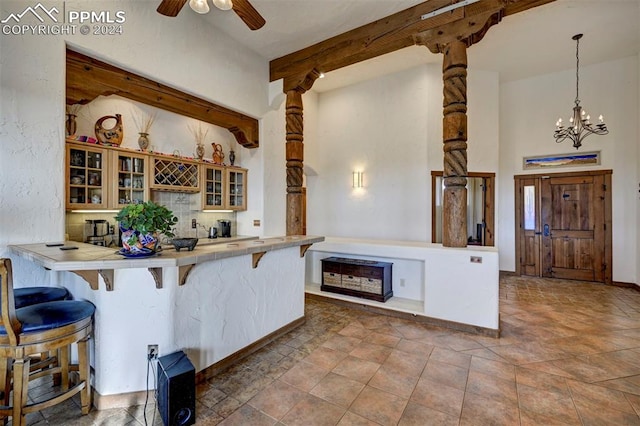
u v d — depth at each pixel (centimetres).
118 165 364
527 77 621
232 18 380
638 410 208
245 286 288
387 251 413
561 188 604
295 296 357
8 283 164
